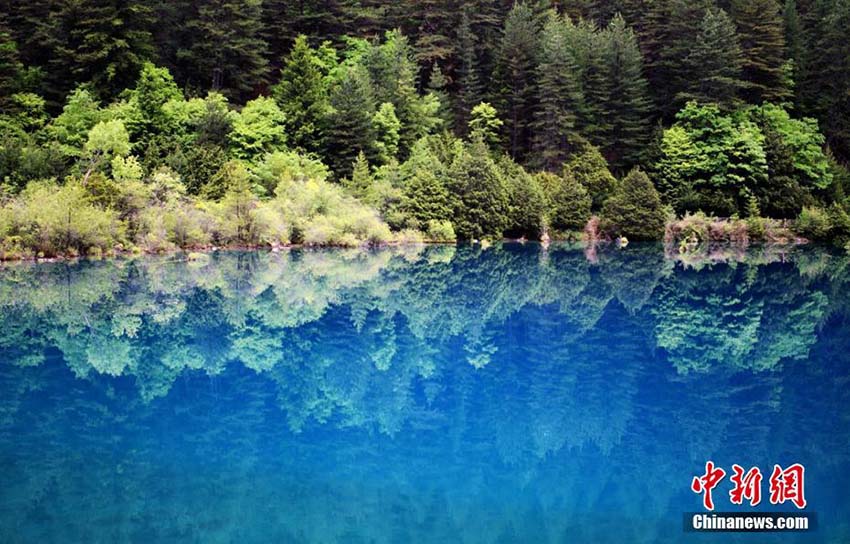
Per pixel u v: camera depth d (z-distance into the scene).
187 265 24.75
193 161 37.03
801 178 47.12
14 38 45.38
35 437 7.75
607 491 6.52
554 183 44.69
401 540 5.32
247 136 41.69
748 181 46.09
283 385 10.21
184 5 50.78
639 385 10.52
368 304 17.89
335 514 5.87
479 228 40.03
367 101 45.06
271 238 31.78
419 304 18.16
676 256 33.31
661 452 7.61
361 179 39.88
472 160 40.81
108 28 45.16
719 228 41.31
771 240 42.00
